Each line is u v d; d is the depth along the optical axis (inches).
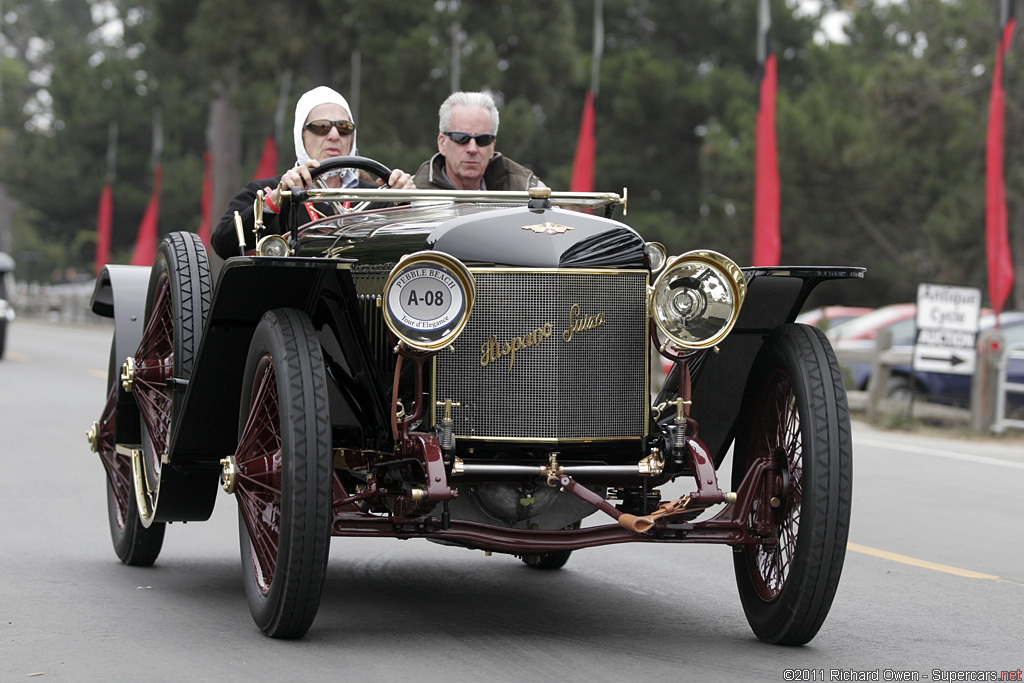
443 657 327.6
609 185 2955.2
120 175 3759.8
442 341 310.0
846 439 326.3
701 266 321.4
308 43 2285.9
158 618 370.6
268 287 331.0
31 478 668.7
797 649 348.5
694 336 322.7
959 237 2023.9
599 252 333.1
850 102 2527.1
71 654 326.6
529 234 334.0
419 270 310.0
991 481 741.3
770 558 353.1
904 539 555.2
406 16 2278.5
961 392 1151.0
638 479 335.9
